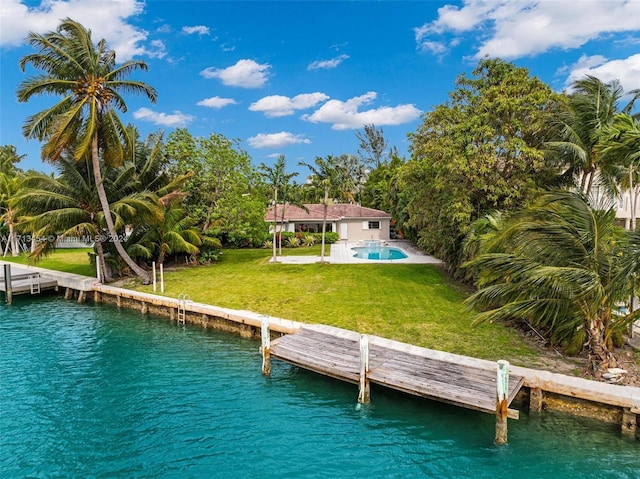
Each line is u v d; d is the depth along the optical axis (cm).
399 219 3884
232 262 2861
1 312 1948
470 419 923
